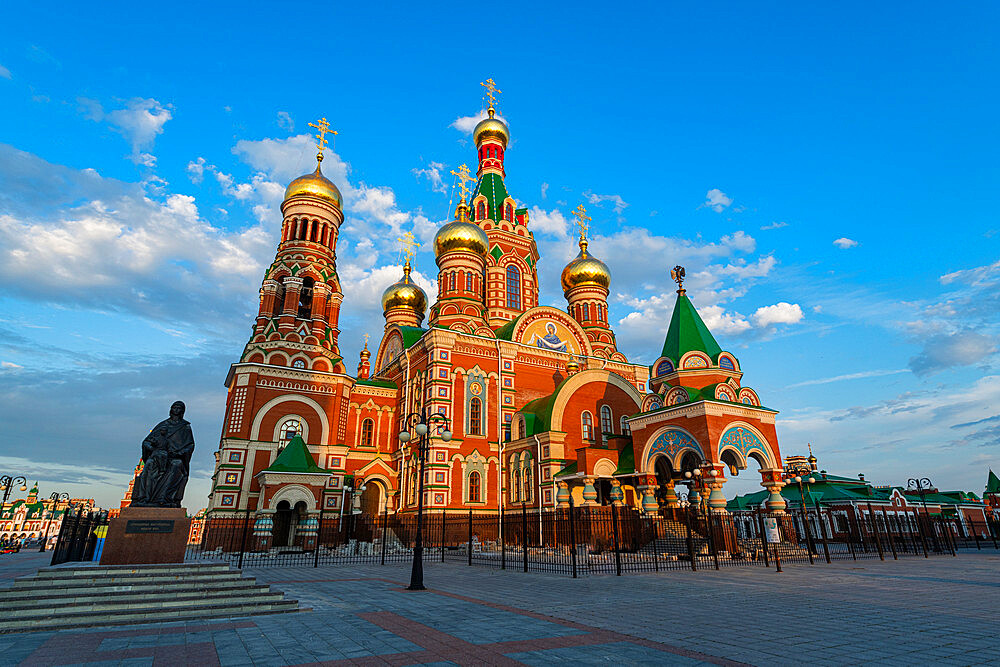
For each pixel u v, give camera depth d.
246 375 42.16
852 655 9.23
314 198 50.47
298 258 47.94
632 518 33.03
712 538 26.95
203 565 15.70
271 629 11.74
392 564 28.67
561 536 35.91
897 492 50.53
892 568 23.89
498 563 28.20
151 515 16.47
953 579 19.77
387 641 10.49
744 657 9.12
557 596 16.44
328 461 42.62
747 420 31.34
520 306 60.56
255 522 36.31
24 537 92.06
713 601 15.14
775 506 30.61
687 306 37.47
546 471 39.75
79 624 12.16
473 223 58.62
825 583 18.81
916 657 9.09
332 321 48.69
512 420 45.47
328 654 9.57
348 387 46.81
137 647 10.18
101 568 14.78
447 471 42.97
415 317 62.53
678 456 31.44
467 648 9.85
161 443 17.59
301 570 25.48
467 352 47.09
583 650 9.61
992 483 66.44
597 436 42.66
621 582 19.69
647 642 10.22
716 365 34.38
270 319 45.09
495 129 69.19
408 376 49.66
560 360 51.66
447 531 41.50
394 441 49.59
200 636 11.10
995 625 11.62
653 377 36.78
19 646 10.29
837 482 55.38
